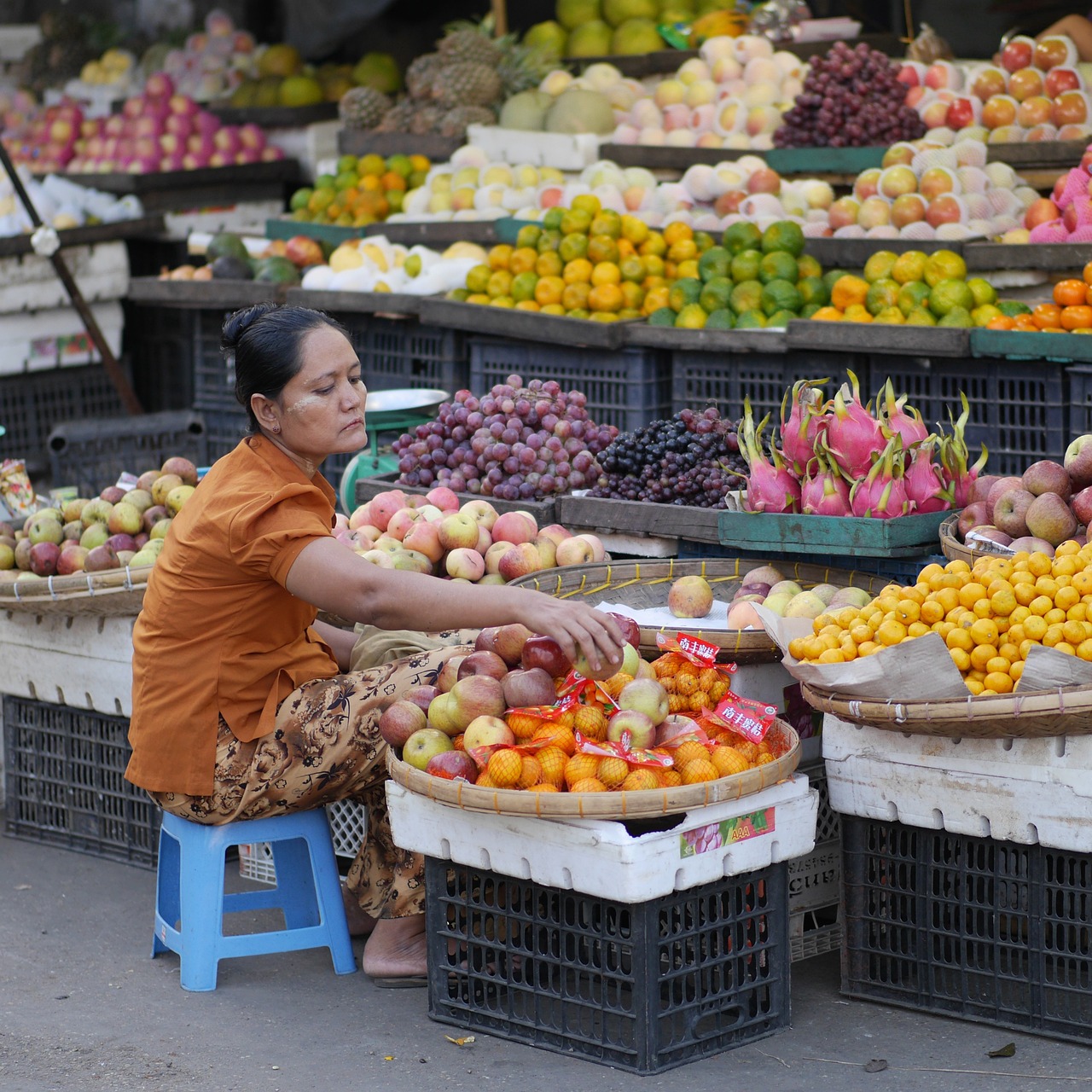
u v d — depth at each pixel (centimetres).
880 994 458
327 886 490
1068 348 664
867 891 459
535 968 432
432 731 437
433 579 423
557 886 415
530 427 677
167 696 463
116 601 562
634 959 408
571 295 859
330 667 486
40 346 1224
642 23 1222
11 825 643
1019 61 980
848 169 975
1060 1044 421
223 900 499
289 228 1145
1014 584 420
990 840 430
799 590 517
